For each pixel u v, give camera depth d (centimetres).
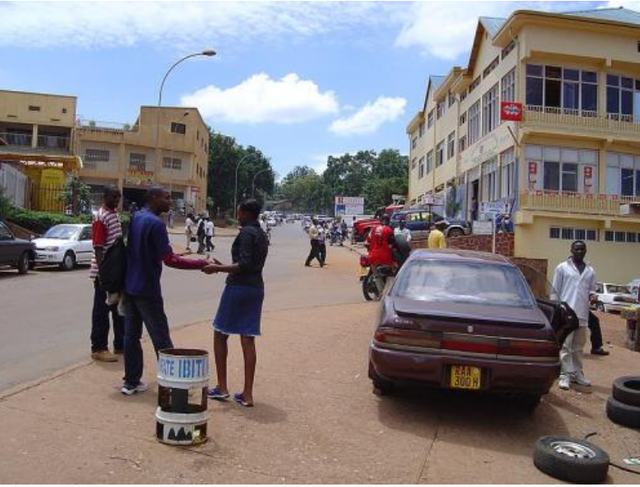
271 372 774
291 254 3322
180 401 518
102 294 762
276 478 469
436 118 4831
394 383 657
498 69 3378
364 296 1517
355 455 528
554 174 3105
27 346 857
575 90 3159
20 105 5238
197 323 1066
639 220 3069
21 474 444
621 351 1111
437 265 731
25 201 3356
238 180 8150
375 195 8775
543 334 608
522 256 3002
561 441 559
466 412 675
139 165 5806
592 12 3441
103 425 550
